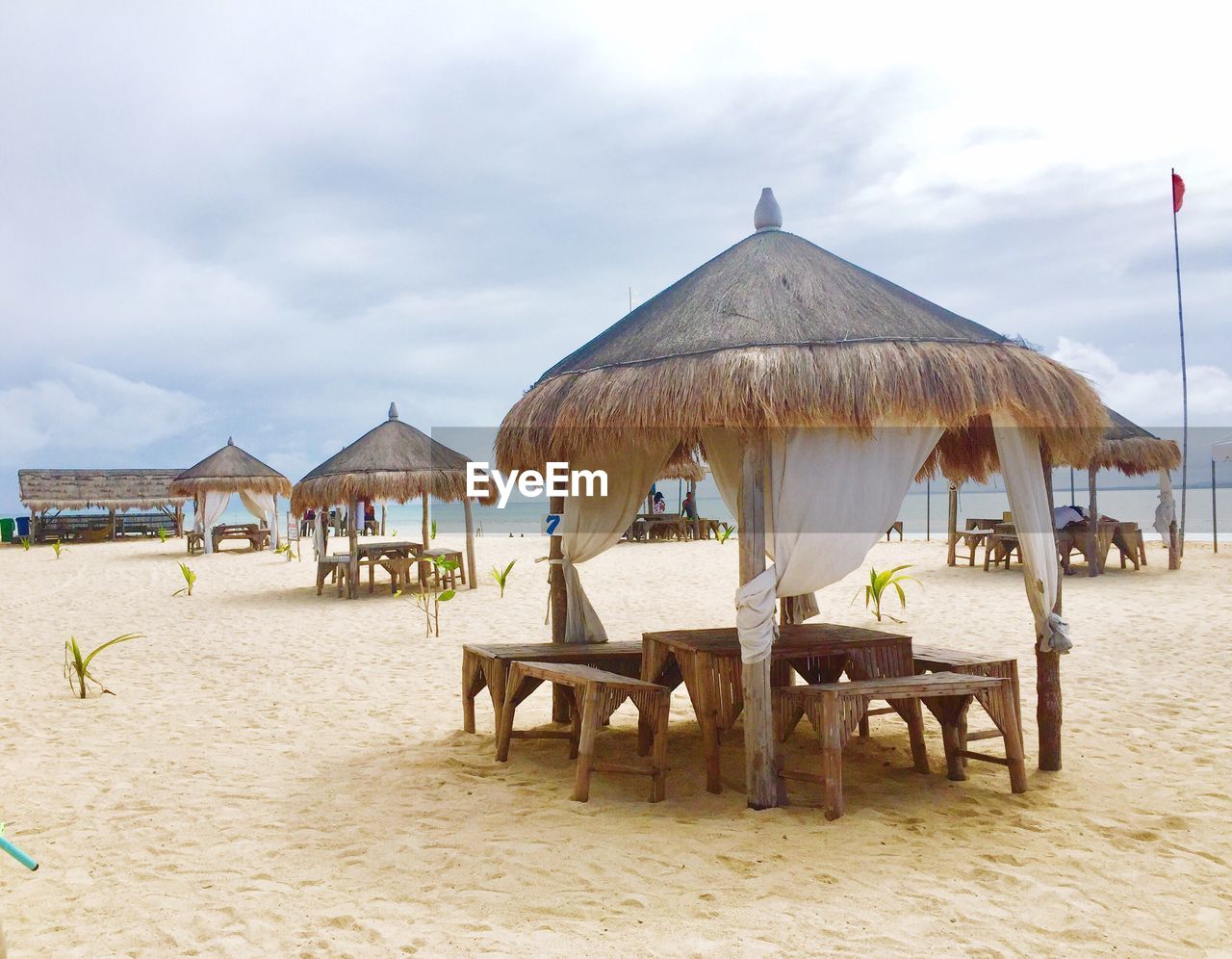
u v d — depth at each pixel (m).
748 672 4.48
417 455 14.95
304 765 5.48
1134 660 8.09
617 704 4.71
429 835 4.20
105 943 3.19
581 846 3.99
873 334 4.44
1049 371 4.62
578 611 6.17
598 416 4.60
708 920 3.25
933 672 5.21
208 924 3.32
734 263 5.26
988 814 4.37
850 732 4.33
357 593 14.43
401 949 3.08
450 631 10.89
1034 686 7.17
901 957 2.95
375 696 7.45
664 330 4.90
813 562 4.49
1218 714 6.15
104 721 6.69
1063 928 3.15
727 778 5.02
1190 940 3.07
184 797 4.86
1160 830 4.12
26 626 12.03
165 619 12.43
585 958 2.98
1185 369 16.67
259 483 25.39
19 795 4.94
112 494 34.00
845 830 4.13
